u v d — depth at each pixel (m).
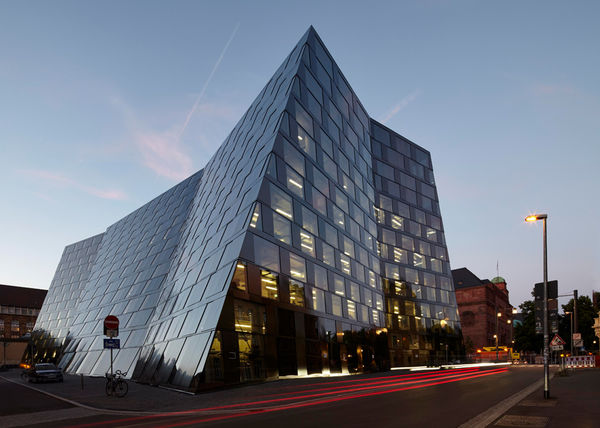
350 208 39.25
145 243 52.00
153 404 17.59
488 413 12.70
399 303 48.94
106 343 21.38
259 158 29.56
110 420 13.99
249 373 21.64
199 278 27.70
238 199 28.83
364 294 38.12
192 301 26.45
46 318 69.00
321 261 30.89
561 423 10.67
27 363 65.06
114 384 21.44
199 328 22.59
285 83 34.66
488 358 77.81
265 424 11.38
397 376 31.88
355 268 37.38
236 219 26.81
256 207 24.88
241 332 21.70
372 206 46.75
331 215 34.59
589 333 78.56
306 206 30.52
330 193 35.28
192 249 34.53
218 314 21.05
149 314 36.94
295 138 30.94
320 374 26.95
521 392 19.09
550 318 17.64
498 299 107.94
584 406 13.79
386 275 48.53
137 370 30.72
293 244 27.66
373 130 54.41
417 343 49.38
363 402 15.90
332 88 40.06
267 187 26.23
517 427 10.30
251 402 16.73
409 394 18.66
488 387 22.12
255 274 23.42
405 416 12.25
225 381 20.30
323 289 30.11
